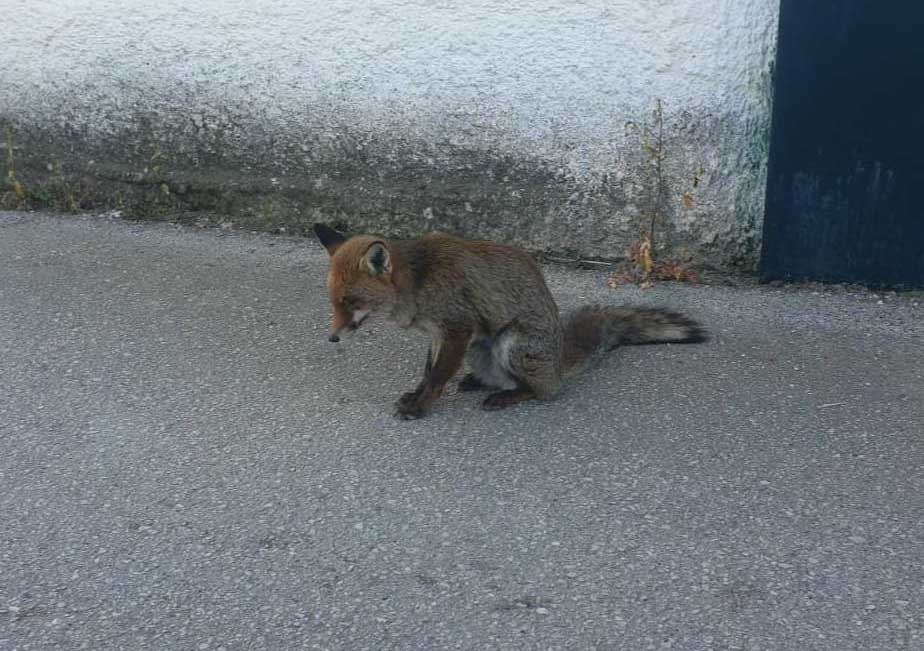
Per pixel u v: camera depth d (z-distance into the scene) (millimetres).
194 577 2994
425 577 2984
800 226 4082
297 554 3049
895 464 3275
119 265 4320
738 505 3152
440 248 3502
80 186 4734
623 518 3125
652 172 4195
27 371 3703
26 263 4324
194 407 3547
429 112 4340
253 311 4031
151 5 4477
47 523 3139
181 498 3213
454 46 4258
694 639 2828
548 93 4219
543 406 3557
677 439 3391
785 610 2881
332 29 4348
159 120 4602
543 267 4340
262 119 4504
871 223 4027
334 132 4449
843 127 3943
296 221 4551
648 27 4078
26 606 2926
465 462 3324
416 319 3486
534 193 4312
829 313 3984
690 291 4160
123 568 3018
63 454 3359
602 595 2930
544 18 4156
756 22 3996
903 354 3744
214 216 4645
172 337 3883
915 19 3787
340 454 3357
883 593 2910
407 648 2830
